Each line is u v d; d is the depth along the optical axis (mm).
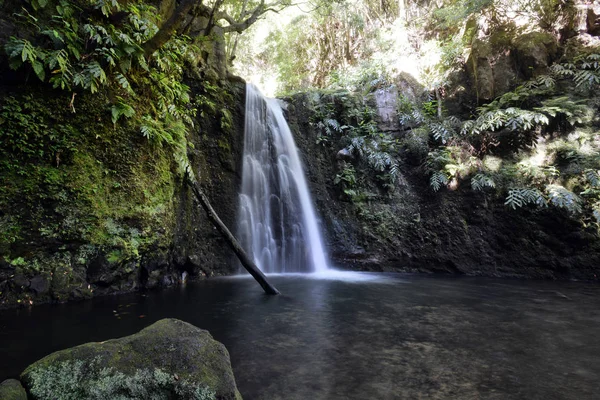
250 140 8891
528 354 3027
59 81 4496
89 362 1928
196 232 7328
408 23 13164
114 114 5184
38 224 4582
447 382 2469
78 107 5047
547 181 7980
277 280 7258
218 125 8344
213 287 6238
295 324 3941
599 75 8227
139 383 1852
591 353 3053
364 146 10000
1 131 4391
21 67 4543
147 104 6043
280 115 10156
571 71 8680
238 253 5750
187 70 7914
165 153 6262
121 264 5309
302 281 7117
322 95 10945
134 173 5605
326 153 10234
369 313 4465
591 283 6910
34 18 4473
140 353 2018
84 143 5086
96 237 5031
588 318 4242
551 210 7688
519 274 7754
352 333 3617
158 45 5598
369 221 9336
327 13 13453
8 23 4551
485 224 8398
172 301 4980
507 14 10297
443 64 10859
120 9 5461
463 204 8758
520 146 8750
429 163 9289
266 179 9016
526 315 4383
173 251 6566
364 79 11922
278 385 2416
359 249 9070
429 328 3809
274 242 8734
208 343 2170
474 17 10719
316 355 2992
